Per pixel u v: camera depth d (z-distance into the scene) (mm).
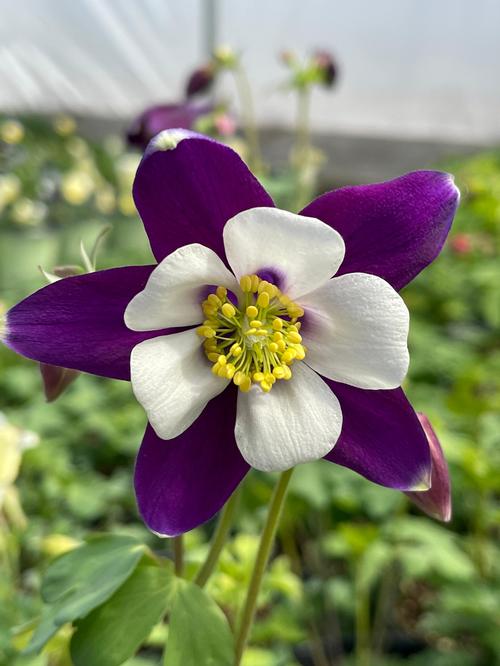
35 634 115
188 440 104
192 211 98
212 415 106
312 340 105
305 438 101
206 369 105
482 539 251
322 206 101
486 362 331
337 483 252
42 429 323
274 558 284
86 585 116
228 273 101
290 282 102
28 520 264
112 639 111
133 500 303
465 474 238
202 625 112
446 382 353
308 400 103
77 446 333
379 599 265
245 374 106
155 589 114
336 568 290
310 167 381
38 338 97
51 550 168
